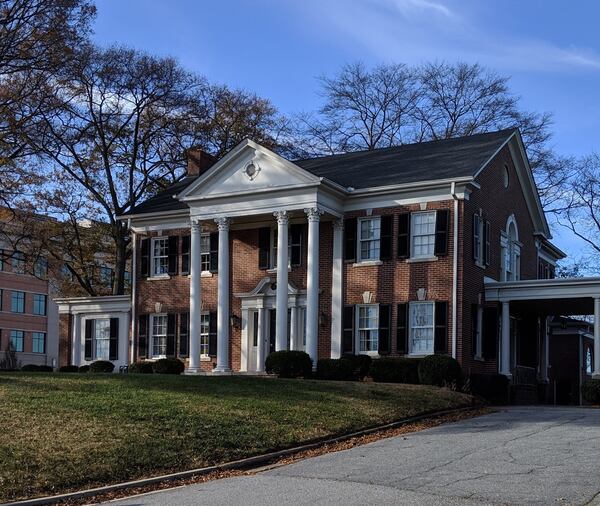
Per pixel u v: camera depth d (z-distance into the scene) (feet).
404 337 100.63
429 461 48.29
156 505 38.29
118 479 44.50
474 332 100.42
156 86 153.48
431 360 92.63
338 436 59.00
